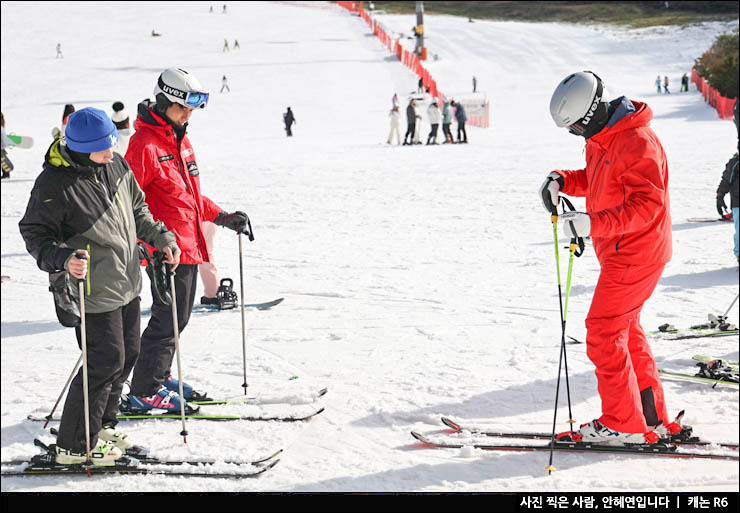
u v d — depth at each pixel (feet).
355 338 28.89
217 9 409.90
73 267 16.26
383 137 142.00
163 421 21.47
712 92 164.14
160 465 18.24
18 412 21.99
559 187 19.56
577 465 17.90
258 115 190.29
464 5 509.76
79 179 17.16
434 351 26.91
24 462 18.54
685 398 21.75
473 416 20.93
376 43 317.01
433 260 42.60
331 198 67.82
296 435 20.17
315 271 40.93
